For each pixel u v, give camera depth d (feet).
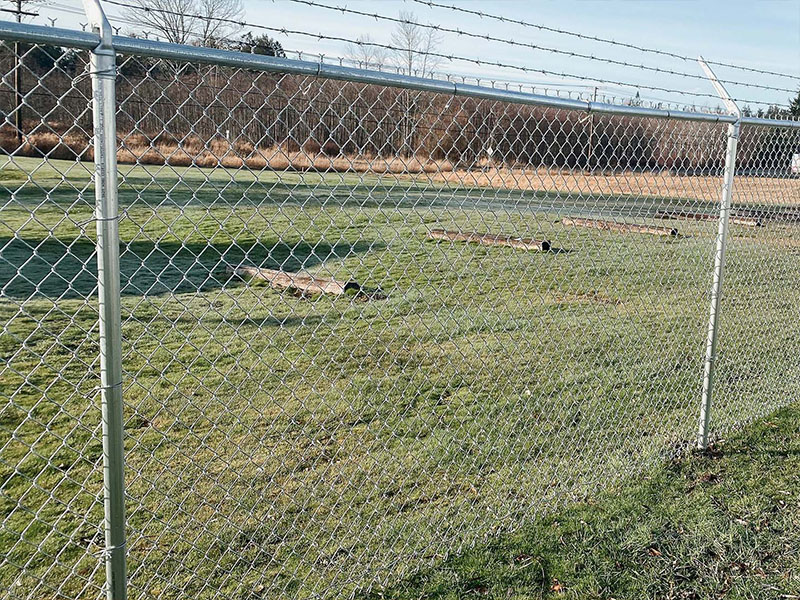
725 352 20.57
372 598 8.82
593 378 17.89
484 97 9.29
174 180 56.85
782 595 9.12
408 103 10.07
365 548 9.99
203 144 8.26
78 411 14.64
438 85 8.66
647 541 10.25
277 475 12.25
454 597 8.84
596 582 9.21
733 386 17.43
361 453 13.23
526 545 10.10
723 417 15.19
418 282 29.17
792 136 17.74
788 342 21.84
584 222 44.04
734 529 10.64
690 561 9.84
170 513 10.84
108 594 6.68
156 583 9.11
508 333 21.99
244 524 10.63
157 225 40.91
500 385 17.19
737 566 9.75
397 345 20.34
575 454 13.32
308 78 8.72
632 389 17.10
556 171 14.32
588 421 14.90
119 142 7.50
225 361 18.22
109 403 6.31
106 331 6.19
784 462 13.15
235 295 25.66
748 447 13.83
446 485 12.01
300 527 10.56
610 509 11.19
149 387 16.10
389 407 15.53
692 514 11.10
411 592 8.94
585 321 23.85
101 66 5.79
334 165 9.57
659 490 11.90
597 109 10.79
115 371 6.28
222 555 9.75
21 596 8.67
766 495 11.81
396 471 12.48
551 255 35.99
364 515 10.94
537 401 14.97
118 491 6.50
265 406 15.30
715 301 13.39
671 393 16.71
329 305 24.63
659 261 35.06
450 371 18.20
